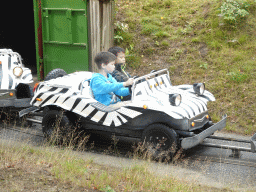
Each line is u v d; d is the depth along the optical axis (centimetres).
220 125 499
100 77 486
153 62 880
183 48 891
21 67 656
